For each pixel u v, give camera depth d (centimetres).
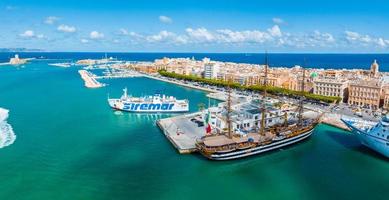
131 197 10700
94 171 12706
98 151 15012
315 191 11319
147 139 17100
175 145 15588
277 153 15112
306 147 15938
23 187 11194
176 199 10638
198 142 15025
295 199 10731
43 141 16300
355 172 12900
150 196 10800
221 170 13088
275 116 18150
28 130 18288
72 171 12644
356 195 11000
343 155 14838
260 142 14688
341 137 17600
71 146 15650
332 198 10806
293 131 16325
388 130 13888
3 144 15650
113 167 13138
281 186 11712
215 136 15512
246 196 10931
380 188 11519
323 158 14475
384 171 13012
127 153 14838
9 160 13575
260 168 13362
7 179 11775
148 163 13662
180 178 12256
